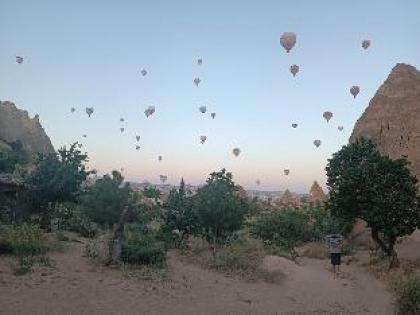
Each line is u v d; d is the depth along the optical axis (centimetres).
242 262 2195
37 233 2128
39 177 2869
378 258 2733
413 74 7256
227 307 1508
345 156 2638
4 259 1794
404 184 2431
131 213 2012
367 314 1602
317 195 9344
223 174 2644
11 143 10975
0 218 2627
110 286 1584
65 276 1634
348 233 4028
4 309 1233
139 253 1959
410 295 1487
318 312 1584
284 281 1991
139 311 1359
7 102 13825
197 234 2764
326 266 2633
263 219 3534
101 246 2245
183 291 1634
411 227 2409
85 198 3039
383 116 6844
